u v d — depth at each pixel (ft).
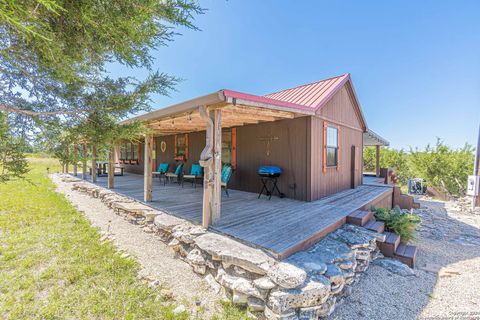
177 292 8.22
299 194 17.52
